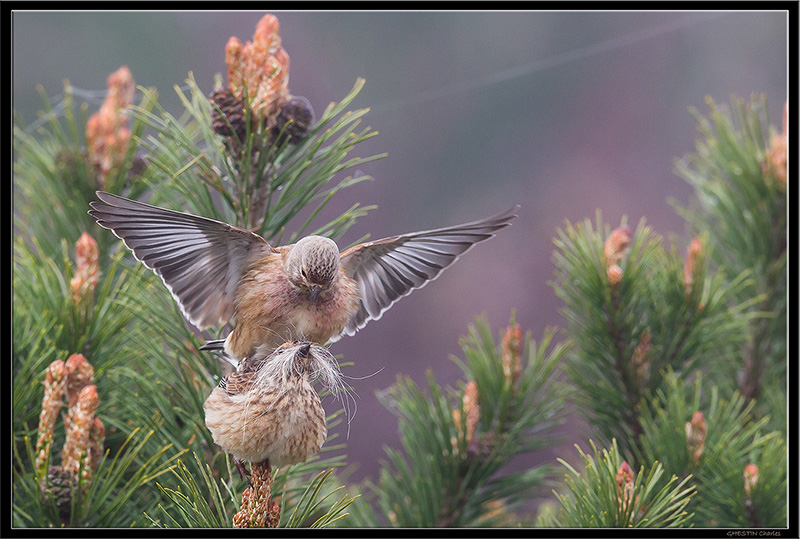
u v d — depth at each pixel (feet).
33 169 21.06
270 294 20.56
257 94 20.71
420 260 20.72
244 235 20.56
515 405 21.07
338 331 20.63
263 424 20.36
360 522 21.01
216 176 20.75
